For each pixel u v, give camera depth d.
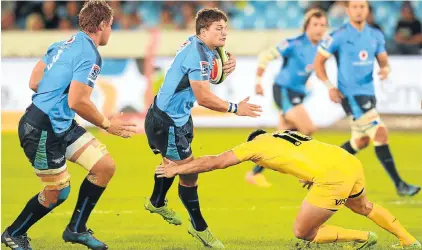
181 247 26.88
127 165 44.16
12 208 33.72
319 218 24.17
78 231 25.52
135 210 33.38
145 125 27.09
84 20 24.52
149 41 57.25
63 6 66.31
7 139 52.69
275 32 56.84
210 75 26.47
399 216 32.16
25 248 25.38
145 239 28.20
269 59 42.78
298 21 70.06
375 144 37.53
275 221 31.28
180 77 25.70
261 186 38.81
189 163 23.97
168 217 28.56
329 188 23.84
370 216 25.81
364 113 38.25
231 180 40.53
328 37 38.78
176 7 69.25
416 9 64.88
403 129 54.84
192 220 27.00
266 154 24.19
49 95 24.00
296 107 42.78
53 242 27.75
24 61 56.97
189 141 26.88
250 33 57.00
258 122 55.75
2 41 57.59
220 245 26.73
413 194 36.38
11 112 56.25
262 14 70.31
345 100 38.88
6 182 39.34
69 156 25.17
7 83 56.50
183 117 26.39
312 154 24.12
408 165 43.81
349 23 38.72
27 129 24.16
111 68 56.56
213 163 23.97
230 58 27.06
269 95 55.56
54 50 25.05
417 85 55.00
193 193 26.86
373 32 38.91
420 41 58.31
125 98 56.31
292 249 26.30
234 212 33.06
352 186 24.14
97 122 24.20
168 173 23.88
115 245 27.19
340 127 54.78
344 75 38.75
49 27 66.19
